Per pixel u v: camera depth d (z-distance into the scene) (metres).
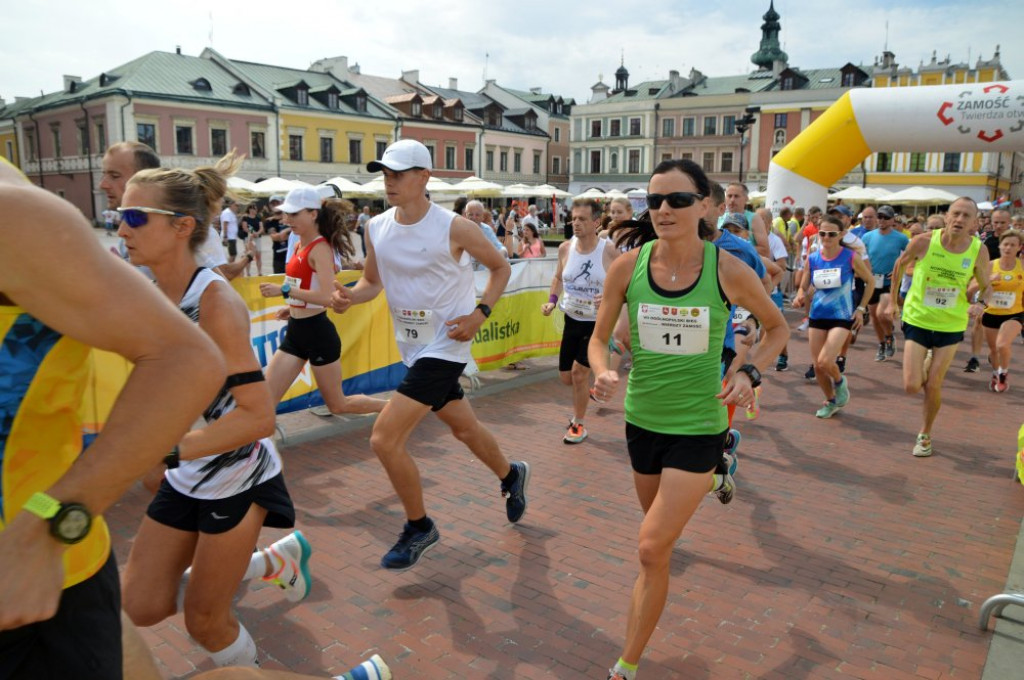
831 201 33.12
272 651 3.17
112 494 1.22
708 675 3.05
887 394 8.11
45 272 1.14
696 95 66.31
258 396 2.27
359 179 53.75
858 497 5.05
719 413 2.89
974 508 4.88
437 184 32.97
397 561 3.75
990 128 13.56
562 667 3.09
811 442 6.31
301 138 50.25
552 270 9.40
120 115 43.03
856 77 60.91
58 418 1.35
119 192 3.01
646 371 2.94
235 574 2.53
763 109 59.97
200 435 2.17
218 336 2.22
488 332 8.46
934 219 12.06
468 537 4.32
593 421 6.86
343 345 6.84
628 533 4.41
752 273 2.86
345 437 6.13
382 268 3.96
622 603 3.61
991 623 3.45
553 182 71.94
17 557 1.15
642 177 67.06
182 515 2.53
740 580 3.86
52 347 1.29
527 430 6.55
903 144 14.59
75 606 1.37
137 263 2.27
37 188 1.24
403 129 56.16
